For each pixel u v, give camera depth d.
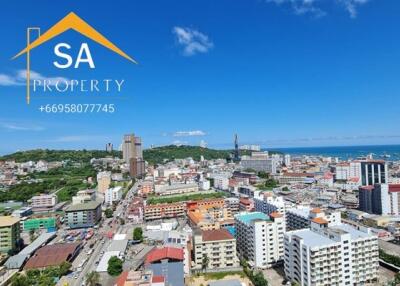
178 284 171.12
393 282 176.12
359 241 179.38
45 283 190.12
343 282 175.12
